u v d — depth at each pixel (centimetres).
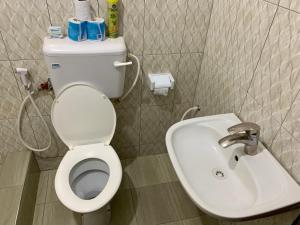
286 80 90
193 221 161
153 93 164
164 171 192
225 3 124
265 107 102
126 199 171
